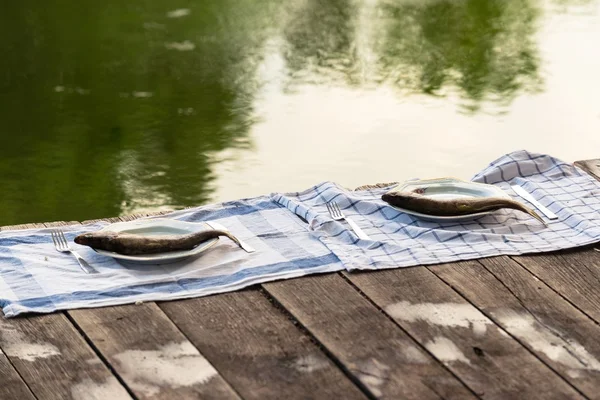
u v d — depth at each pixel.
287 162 5.69
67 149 5.91
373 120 6.26
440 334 2.23
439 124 6.20
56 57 7.27
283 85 6.84
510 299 2.38
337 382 2.07
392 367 2.11
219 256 2.56
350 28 8.01
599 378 2.09
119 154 5.81
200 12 8.33
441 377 2.08
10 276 2.43
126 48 7.46
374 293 2.39
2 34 7.72
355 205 2.85
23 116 6.33
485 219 2.79
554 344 2.20
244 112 6.38
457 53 7.48
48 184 5.53
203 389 2.03
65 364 2.11
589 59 7.35
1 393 2.01
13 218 5.11
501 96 6.66
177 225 2.65
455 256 2.56
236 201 2.88
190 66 7.12
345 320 2.28
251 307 2.33
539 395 2.03
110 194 5.35
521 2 8.83
